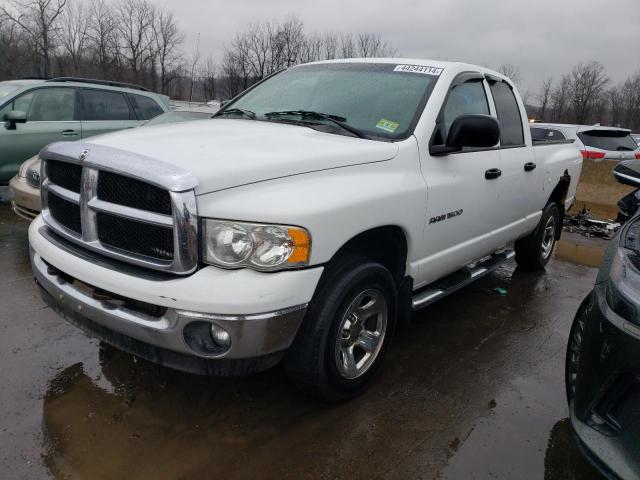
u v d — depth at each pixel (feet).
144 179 7.85
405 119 11.37
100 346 11.72
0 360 10.88
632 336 7.00
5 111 23.50
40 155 9.78
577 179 19.95
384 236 10.68
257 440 9.05
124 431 9.03
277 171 8.59
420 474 8.51
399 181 10.27
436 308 15.46
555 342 13.70
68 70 130.41
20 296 14.05
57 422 9.14
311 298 8.51
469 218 12.70
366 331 10.30
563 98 210.79
